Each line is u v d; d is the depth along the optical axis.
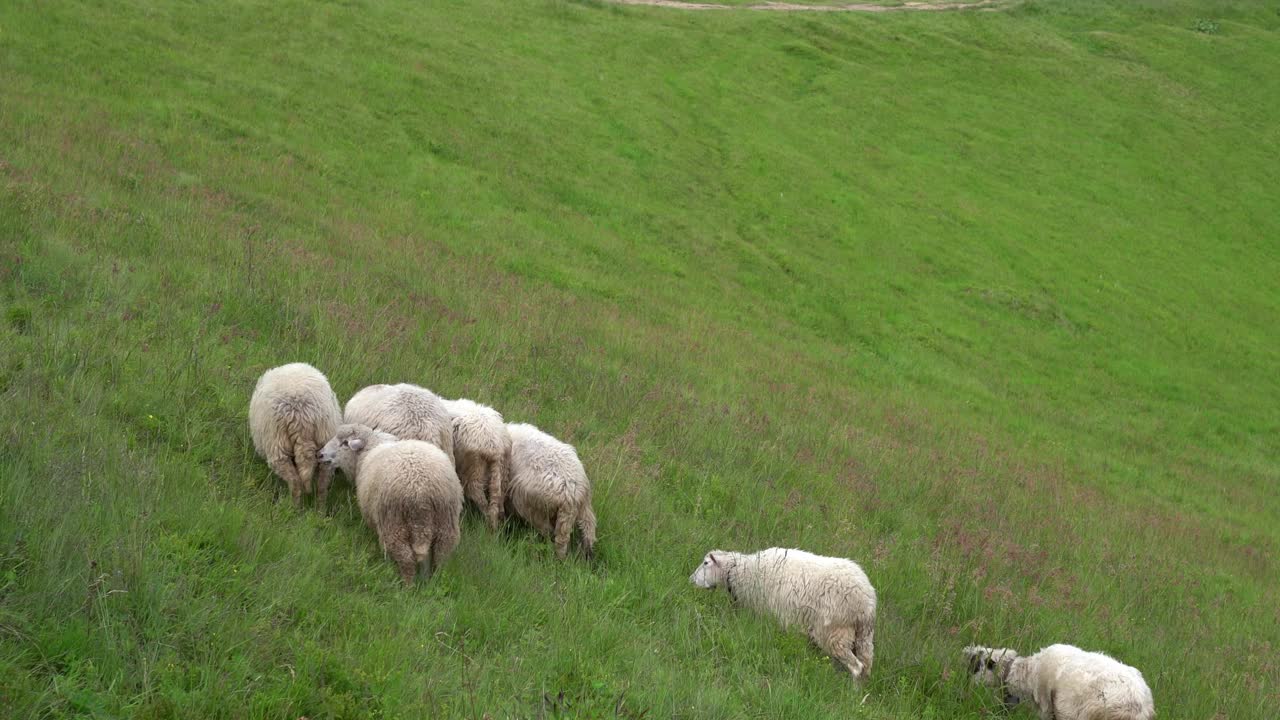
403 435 9.43
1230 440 29.77
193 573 6.70
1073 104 50.50
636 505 11.09
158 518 7.24
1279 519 23.94
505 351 15.56
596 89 38.94
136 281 12.70
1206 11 64.44
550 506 9.65
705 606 9.34
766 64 46.12
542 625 8.01
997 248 37.31
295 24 35.06
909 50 51.31
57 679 5.27
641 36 45.12
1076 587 13.34
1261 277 40.94
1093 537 16.94
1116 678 8.45
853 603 8.89
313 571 7.36
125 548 6.43
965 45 53.38
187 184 21.00
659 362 19.22
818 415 19.14
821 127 42.38
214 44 31.77
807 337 27.64
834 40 50.47
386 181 27.61
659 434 14.41
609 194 32.19
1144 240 41.06
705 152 37.53
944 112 46.66
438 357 14.05
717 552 9.91
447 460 8.59
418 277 19.45
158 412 9.34
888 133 43.62
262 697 5.61
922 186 40.22
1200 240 42.41
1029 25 58.34
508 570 8.65
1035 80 51.56
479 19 41.75
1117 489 22.52
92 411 8.61
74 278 12.00
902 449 18.70
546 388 14.56
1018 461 21.67
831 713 7.50
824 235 34.78
